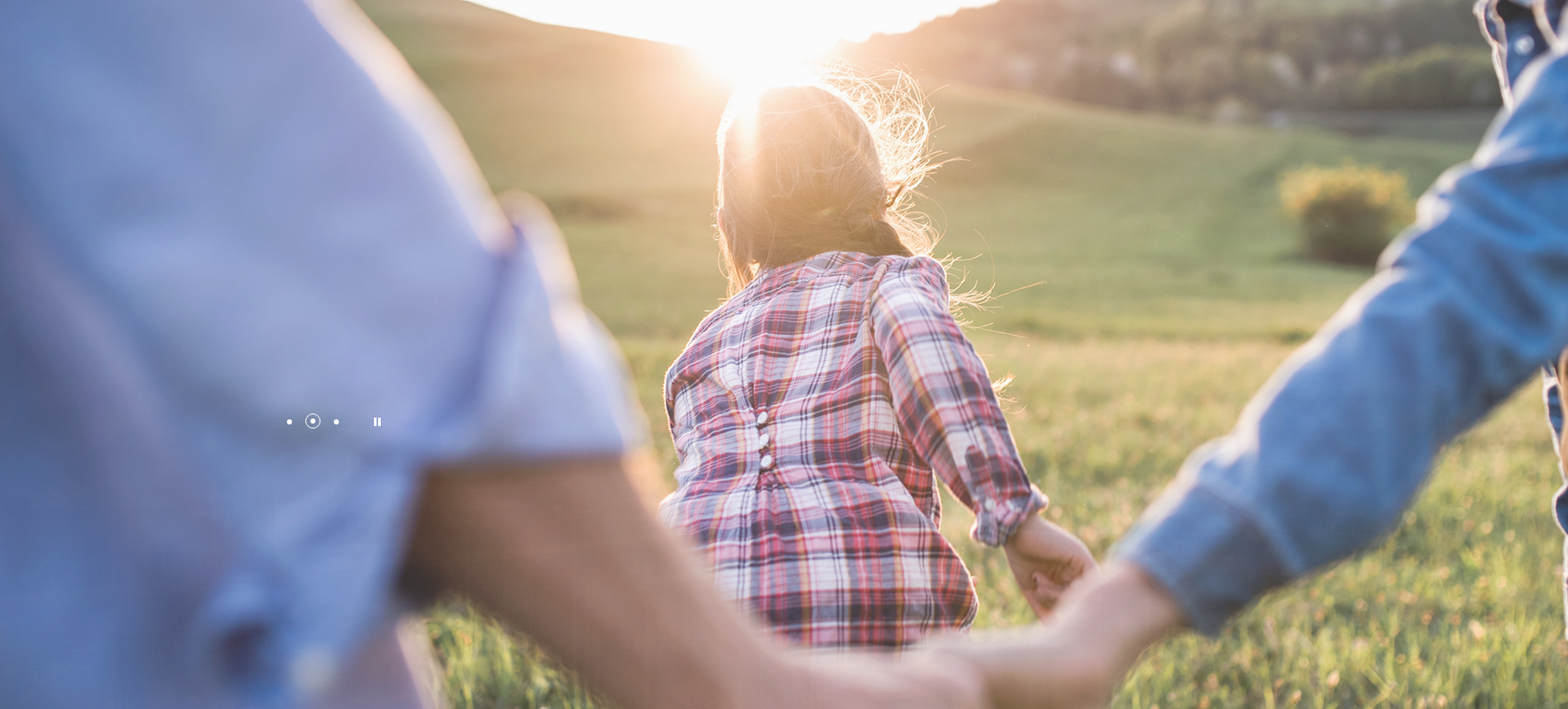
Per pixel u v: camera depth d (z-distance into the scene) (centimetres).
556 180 4056
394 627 49
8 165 36
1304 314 2767
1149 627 53
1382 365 54
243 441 37
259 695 37
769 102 181
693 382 174
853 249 179
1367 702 284
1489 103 7525
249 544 37
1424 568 434
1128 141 5472
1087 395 1112
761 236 181
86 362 37
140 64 37
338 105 39
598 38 5909
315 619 36
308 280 37
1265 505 52
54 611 37
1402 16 9475
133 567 37
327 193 38
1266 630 332
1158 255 3894
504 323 39
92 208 36
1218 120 7856
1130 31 10550
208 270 36
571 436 40
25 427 38
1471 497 582
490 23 5869
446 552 41
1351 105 7881
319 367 37
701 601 46
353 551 37
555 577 41
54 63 36
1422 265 57
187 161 37
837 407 155
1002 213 4397
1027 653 51
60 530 37
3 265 37
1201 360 1568
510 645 287
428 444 37
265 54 38
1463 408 55
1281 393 55
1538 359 54
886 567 142
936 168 208
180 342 36
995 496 139
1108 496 586
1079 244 4009
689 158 4541
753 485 153
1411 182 4891
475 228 42
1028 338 2022
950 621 146
